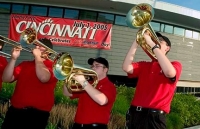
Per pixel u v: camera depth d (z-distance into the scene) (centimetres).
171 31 1527
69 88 293
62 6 1334
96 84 313
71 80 294
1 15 1343
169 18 1462
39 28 1291
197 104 1004
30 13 1346
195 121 903
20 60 1294
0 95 662
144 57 1410
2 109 604
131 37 1402
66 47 1309
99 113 341
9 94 663
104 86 339
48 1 1312
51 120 583
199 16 1377
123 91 934
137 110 329
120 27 1388
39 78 345
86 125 342
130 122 335
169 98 327
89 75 302
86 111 343
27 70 367
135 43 354
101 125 342
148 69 340
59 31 1297
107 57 1359
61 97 716
